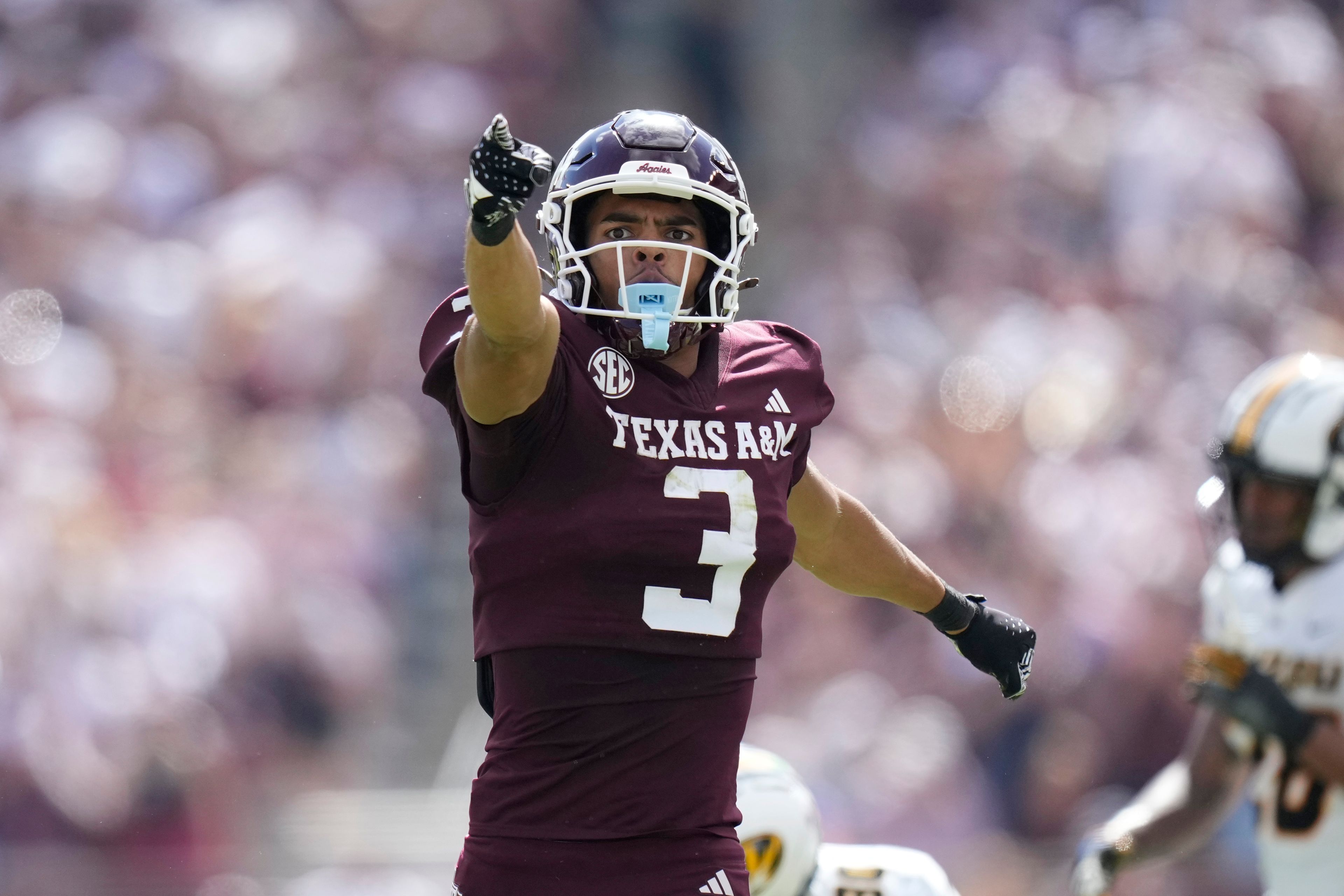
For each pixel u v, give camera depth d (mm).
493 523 9602
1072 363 34531
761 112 45125
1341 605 15398
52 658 27250
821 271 39219
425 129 40469
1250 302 38094
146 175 37969
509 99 43000
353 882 26234
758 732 29062
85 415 32656
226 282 35125
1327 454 15242
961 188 40500
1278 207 40312
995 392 34031
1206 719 16422
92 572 28422
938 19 46562
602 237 9789
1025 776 28656
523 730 9680
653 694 9562
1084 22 44062
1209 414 34875
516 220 8680
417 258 38125
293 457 32969
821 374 10500
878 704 28969
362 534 32094
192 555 29422
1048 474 32812
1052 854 25156
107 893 23625
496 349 8984
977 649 11695
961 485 33094
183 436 32812
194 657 28359
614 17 45500
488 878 9711
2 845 25969
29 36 40781
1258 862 23969
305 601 30188
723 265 9773
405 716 31406
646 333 9492
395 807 27812
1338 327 38656
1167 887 23734
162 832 26906
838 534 11039
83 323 34562
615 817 9602
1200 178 39156
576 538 9414
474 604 10008
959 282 38031
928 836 27344
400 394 35406
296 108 40188
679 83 45219
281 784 28594
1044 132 40938
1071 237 39344
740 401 9969
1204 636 16547
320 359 34531
